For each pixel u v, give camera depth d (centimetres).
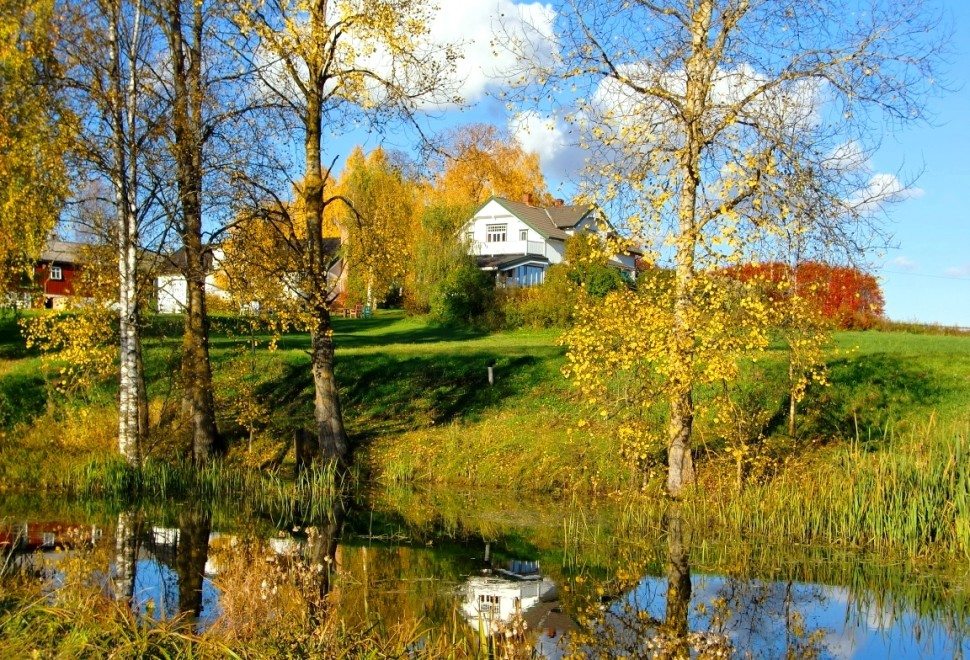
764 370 2467
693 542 1573
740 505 1659
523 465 2189
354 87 2023
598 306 1722
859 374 2466
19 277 2861
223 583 1001
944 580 1347
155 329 3048
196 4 1958
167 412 2503
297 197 2214
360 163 5778
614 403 1734
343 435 2253
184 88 2027
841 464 1828
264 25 1906
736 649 1028
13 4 1878
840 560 1455
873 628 1118
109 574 1227
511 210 7138
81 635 775
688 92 1598
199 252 2122
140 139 1945
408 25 1967
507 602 1177
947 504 1504
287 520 1745
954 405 2258
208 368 2286
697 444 2100
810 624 1131
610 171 1577
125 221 1967
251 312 2112
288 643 797
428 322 5153
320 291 2103
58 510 1767
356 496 2044
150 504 1881
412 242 5691
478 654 864
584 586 1286
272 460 2319
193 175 1966
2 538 1464
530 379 2842
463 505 1942
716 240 1441
